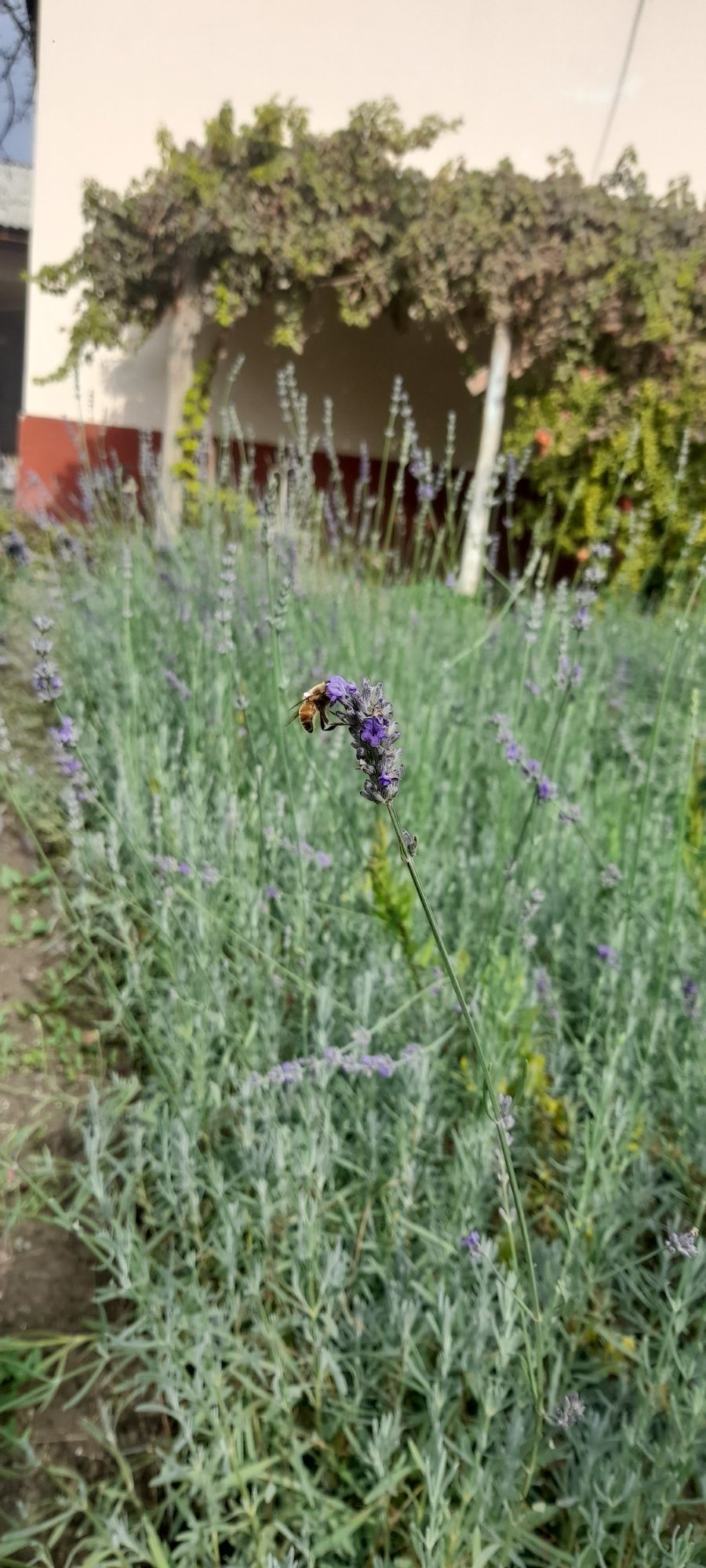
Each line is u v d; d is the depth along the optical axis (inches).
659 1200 91.8
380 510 241.3
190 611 184.1
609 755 185.0
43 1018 122.0
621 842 133.0
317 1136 84.2
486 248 344.5
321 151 353.7
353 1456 72.0
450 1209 85.0
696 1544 61.8
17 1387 75.5
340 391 453.4
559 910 121.9
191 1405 70.9
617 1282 84.7
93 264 374.0
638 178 367.2
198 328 384.2
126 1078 112.0
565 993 115.1
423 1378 66.4
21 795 152.5
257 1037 101.9
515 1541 63.6
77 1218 78.2
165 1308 76.0
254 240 353.1
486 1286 69.4
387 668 178.9
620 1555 63.6
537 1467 67.0
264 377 442.0
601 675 208.4
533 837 115.1
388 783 54.1
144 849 116.2
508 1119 63.6
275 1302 82.7
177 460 394.6
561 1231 81.6
